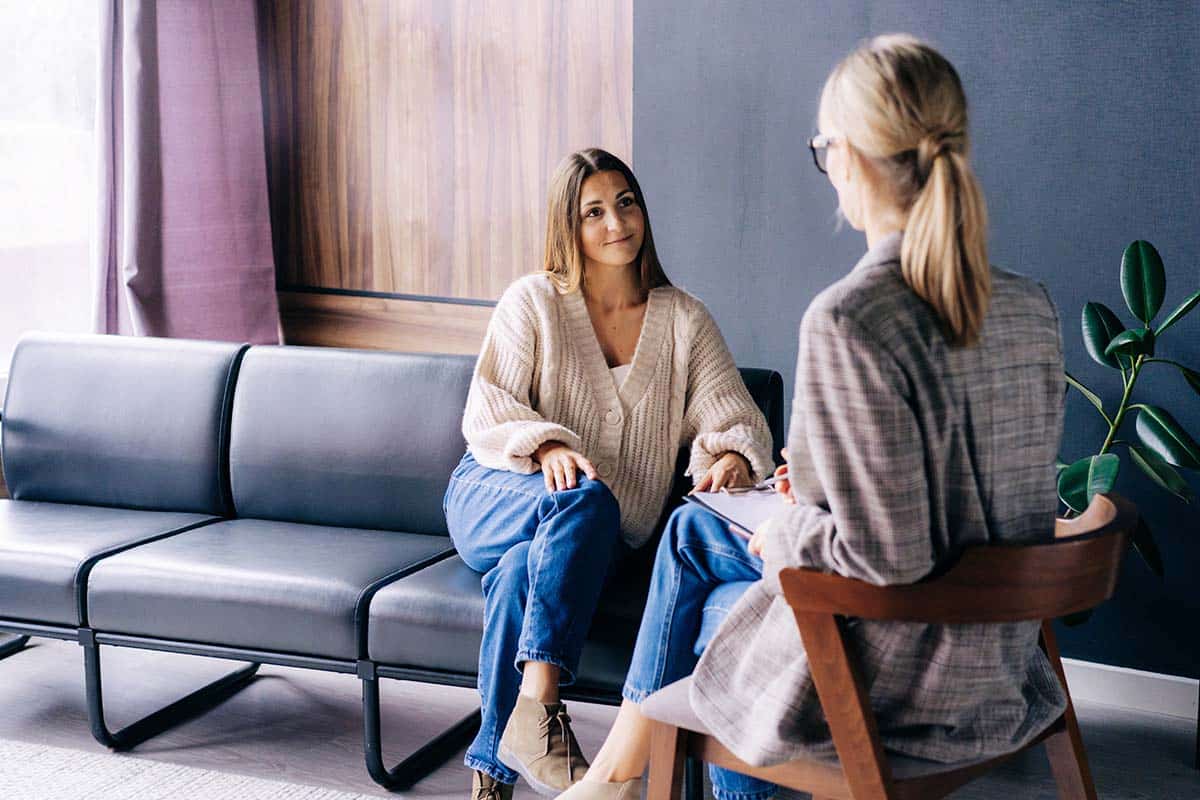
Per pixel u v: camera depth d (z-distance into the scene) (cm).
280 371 287
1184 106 269
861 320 130
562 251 249
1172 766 260
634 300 253
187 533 272
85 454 297
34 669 305
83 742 265
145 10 326
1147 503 283
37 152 337
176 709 276
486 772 220
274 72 360
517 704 215
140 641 252
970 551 133
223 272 350
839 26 295
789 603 138
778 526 142
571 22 326
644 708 159
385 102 349
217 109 345
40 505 297
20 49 330
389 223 354
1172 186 272
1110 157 276
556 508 222
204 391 291
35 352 304
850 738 138
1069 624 264
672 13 312
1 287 332
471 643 228
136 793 241
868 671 141
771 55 303
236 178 352
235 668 307
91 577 253
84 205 350
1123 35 271
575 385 244
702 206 316
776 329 312
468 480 246
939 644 139
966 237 132
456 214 346
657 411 246
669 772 159
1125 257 254
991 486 138
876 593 134
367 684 238
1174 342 276
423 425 274
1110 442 260
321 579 240
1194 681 283
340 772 251
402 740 266
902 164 136
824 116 143
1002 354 138
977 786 247
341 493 279
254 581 242
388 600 234
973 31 284
